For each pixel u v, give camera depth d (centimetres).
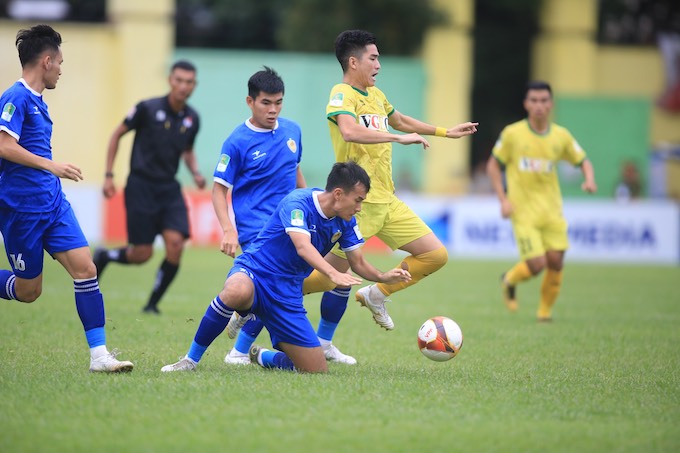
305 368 2486
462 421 1978
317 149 9656
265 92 2738
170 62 9700
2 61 9456
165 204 3931
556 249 4062
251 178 2789
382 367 2723
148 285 5119
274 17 11794
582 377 2597
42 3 11425
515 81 11894
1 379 2297
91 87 9694
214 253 7444
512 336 3478
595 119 10000
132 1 9625
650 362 2923
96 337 2428
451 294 5150
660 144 10562
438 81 10162
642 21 12094
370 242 8150
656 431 1952
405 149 9762
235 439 1798
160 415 1959
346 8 10294
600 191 10000
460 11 10206
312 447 1758
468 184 9875
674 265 7806
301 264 2483
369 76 2831
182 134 3928
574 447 1812
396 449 1761
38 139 2402
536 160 4072
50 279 5319
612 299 5025
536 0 10556
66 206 2444
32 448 1728
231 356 2717
